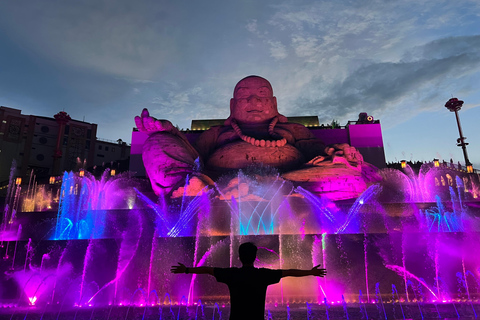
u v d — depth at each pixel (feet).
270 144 42.50
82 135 145.89
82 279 26.55
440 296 25.30
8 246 27.89
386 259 26.07
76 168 140.67
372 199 39.45
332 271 25.90
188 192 33.37
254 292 9.35
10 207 76.64
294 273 9.89
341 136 62.59
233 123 46.60
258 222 32.27
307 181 37.22
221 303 24.66
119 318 19.79
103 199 66.33
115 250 27.02
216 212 32.40
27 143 133.39
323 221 32.32
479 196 68.74
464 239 26.48
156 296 25.58
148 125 39.86
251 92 48.34
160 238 27.12
